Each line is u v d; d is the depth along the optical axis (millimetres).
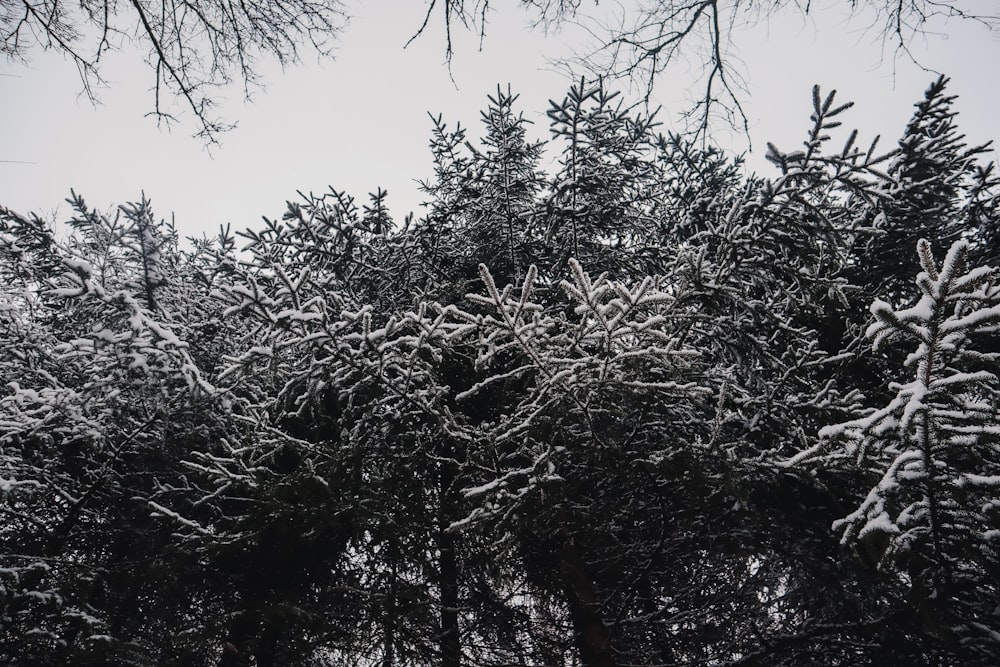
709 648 6289
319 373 4457
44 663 5133
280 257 6363
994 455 2998
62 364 6809
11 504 5738
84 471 6750
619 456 4531
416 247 7184
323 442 5324
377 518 5234
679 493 5113
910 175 5902
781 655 5109
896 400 2664
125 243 6418
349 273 6773
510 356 5891
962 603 3662
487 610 6340
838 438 3008
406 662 5727
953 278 2357
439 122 8125
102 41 4875
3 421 5375
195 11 5004
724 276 4867
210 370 6816
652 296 3721
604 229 6875
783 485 5523
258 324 4355
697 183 7711
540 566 5699
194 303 6926
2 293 6648
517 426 4254
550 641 5914
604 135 6695
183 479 6469
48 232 6758
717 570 6344
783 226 4719
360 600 5824
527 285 3775
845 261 5227
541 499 4188
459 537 5637
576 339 4023
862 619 5156
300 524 5453
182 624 6496
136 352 5133
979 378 2422
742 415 5008
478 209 7215
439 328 4188
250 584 6109
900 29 4309
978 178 6723
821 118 4113
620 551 5574
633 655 6113
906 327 2506
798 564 5602
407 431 5254
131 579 5828
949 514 2611
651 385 4059
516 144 7191
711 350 5512
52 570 5469
